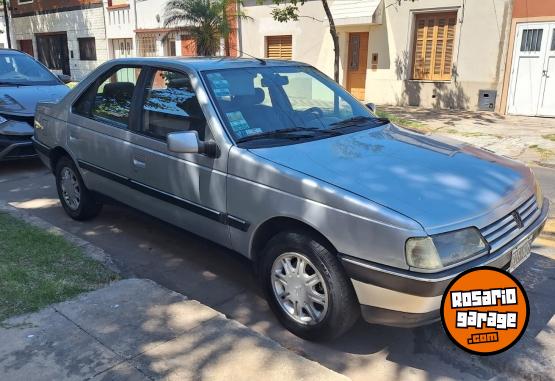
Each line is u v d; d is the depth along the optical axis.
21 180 7.48
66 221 5.63
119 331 3.23
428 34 14.71
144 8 21.75
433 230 2.79
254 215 3.48
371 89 16.00
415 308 2.84
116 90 4.79
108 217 5.74
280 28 17.50
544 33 12.69
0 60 8.82
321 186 3.11
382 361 3.21
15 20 29.81
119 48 24.02
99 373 2.84
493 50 13.55
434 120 12.84
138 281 3.89
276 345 3.12
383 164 3.42
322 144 3.73
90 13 24.61
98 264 4.19
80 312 3.43
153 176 4.27
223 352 3.05
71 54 26.42
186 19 18.47
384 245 2.85
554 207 6.29
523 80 13.26
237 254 3.77
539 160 9.00
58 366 2.89
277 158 3.45
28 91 8.26
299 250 3.23
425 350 3.32
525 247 3.31
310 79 4.61
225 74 4.15
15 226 4.97
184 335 3.21
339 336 3.30
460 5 13.75
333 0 16.06
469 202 3.04
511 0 12.98
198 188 3.86
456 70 14.25
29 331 3.20
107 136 4.72
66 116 5.29
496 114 13.70
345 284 3.08
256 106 4.02
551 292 4.02
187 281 4.29
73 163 5.34
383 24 15.25
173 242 5.08
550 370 3.11
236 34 18.75
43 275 3.94
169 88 4.25
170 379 2.81
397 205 2.92
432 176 3.29
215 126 3.75
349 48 16.39
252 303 3.94
